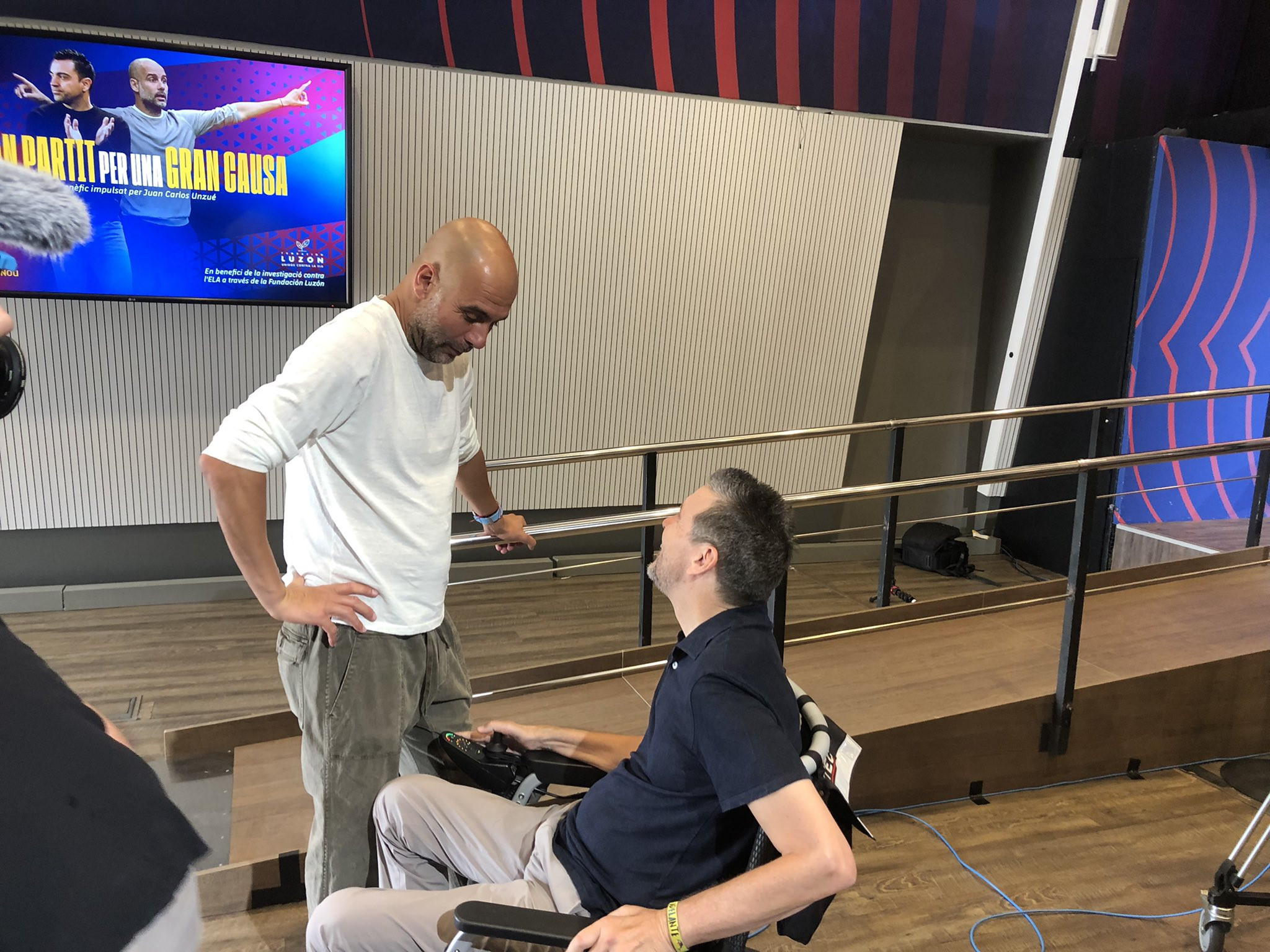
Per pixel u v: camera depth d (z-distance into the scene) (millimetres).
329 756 1488
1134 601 3469
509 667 3652
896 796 2506
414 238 4281
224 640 3781
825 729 1377
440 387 1485
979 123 4988
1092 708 2705
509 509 4836
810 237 4898
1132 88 5254
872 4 4500
